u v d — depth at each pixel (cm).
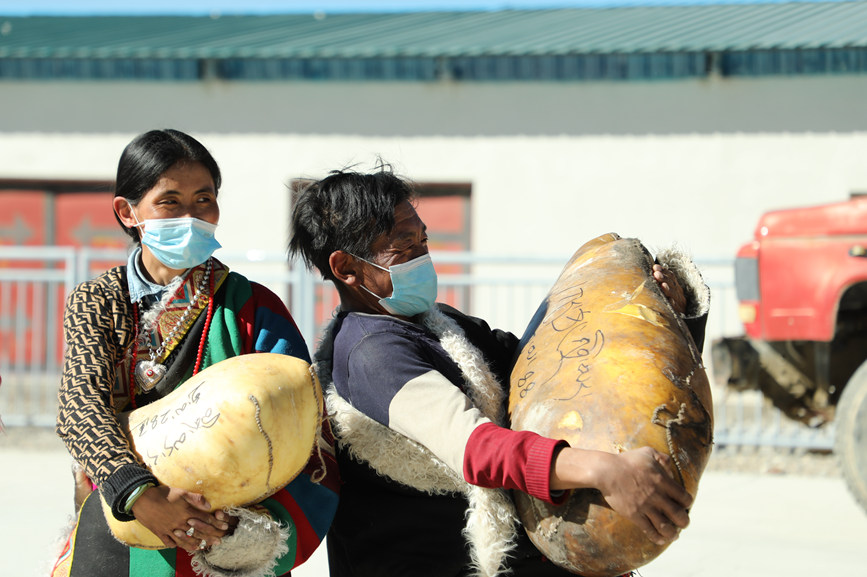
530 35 1255
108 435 189
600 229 1172
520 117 1186
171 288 216
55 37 1350
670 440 186
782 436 764
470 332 242
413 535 216
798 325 612
